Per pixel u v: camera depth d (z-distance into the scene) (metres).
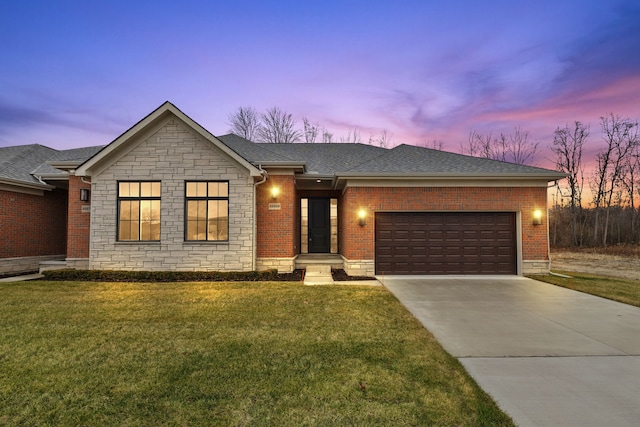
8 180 12.40
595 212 34.53
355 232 12.13
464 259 12.30
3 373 3.91
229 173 11.59
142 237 11.56
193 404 3.23
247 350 4.68
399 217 12.38
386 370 4.06
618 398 3.47
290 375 3.89
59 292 8.71
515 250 12.34
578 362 4.45
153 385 3.62
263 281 10.73
